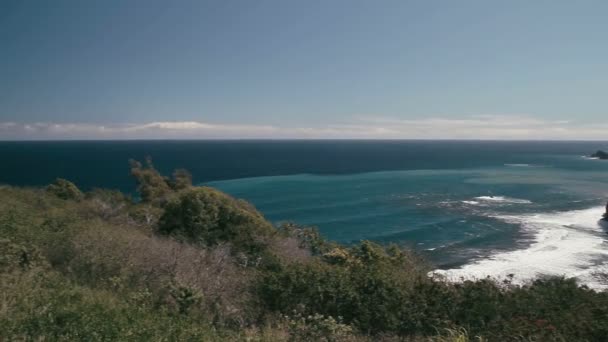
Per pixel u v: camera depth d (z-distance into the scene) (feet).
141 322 19.39
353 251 62.44
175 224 61.77
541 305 25.46
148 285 29.17
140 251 33.91
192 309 25.43
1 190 62.95
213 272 34.35
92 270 29.12
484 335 22.29
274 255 50.75
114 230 42.83
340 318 25.21
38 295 20.21
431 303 26.89
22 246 27.96
